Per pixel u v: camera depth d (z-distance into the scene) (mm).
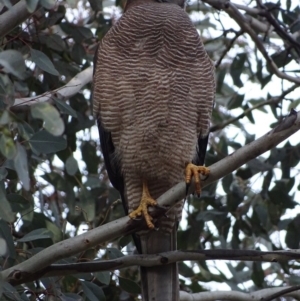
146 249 10141
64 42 11750
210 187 12062
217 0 12602
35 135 8172
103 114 10062
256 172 11969
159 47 9984
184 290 11906
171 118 9906
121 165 10312
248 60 13695
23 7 9188
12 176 9820
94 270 8328
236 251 8469
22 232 10312
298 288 9188
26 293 9281
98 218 12133
